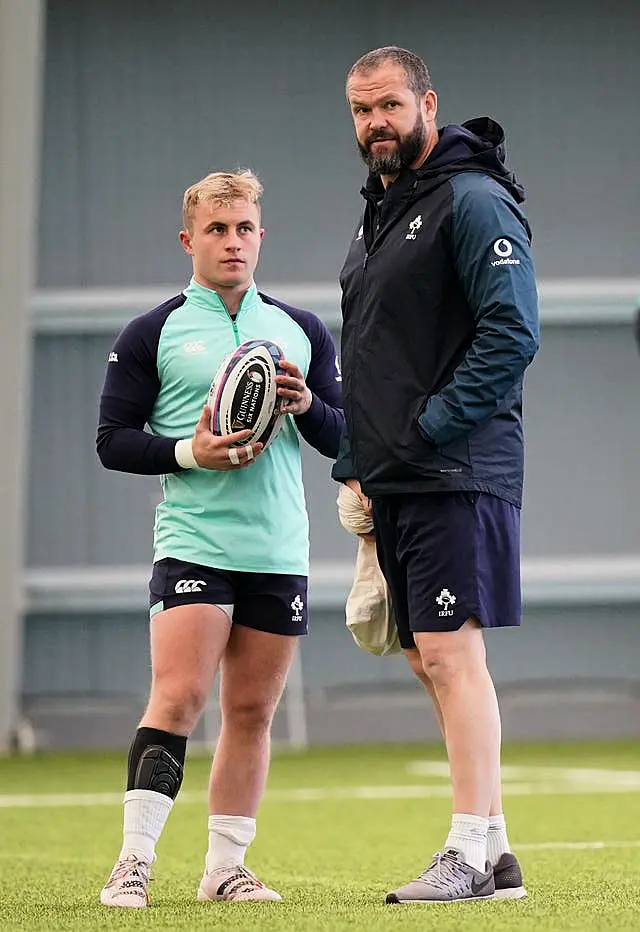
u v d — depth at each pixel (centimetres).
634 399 5409
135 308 5191
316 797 3216
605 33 5366
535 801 2980
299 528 1510
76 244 5206
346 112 5328
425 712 5222
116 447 1485
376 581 1527
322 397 1580
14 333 4803
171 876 1817
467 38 5341
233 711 1506
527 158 5359
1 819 2759
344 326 1465
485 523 1384
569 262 5362
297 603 1500
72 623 5222
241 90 5291
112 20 5228
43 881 1745
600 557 5394
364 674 5303
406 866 1944
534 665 5356
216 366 1489
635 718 5203
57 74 5200
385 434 1392
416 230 1398
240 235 1491
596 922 1231
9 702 4959
